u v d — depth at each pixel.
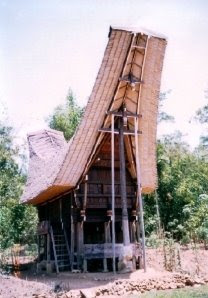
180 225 19.73
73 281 11.48
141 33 12.68
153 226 21.39
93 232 19.38
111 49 12.80
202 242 18.56
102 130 14.01
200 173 25.02
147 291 10.23
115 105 14.15
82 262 14.06
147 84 13.99
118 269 13.19
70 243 15.38
